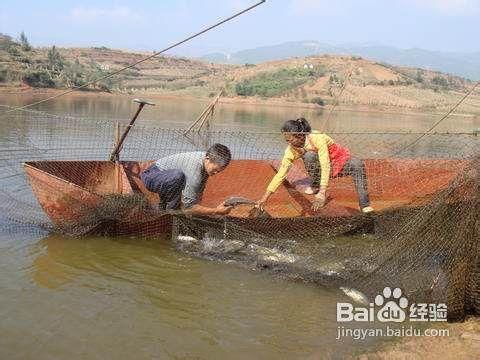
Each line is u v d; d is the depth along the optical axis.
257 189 10.00
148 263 6.96
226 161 7.50
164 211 7.61
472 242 5.19
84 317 5.44
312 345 5.09
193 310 5.72
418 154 14.24
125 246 7.54
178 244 7.70
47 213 7.71
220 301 5.97
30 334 5.06
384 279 5.85
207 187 9.78
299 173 9.62
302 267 6.66
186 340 5.12
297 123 7.85
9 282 6.13
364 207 8.55
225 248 7.39
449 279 5.32
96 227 7.79
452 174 9.86
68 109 28.09
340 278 6.34
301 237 7.52
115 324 5.34
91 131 16.12
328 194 9.27
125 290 6.13
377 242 6.77
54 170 8.52
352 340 5.18
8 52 49.97
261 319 5.59
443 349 4.81
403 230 5.98
